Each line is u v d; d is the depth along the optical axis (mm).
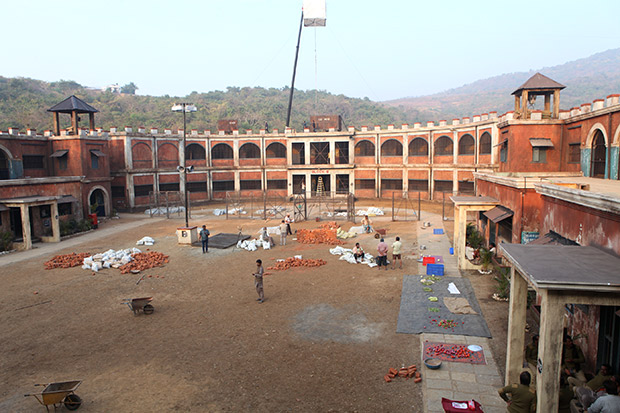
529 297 15773
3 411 10469
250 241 28719
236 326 15547
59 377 12117
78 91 109062
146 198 49438
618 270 8945
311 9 62406
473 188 44375
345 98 142125
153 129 50594
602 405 8062
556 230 14523
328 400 10719
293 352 13398
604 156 23078
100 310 17438
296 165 55406
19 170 37344
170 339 14570
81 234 34500
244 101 121625
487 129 41656
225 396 10992
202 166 55656
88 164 40156
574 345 11438
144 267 23391
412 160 51688
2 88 90938
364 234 32344
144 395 11086
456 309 16328
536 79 26516
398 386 11266
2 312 17312
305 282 20594
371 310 16734
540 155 26422
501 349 13125
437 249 26688
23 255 27062
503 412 9906
